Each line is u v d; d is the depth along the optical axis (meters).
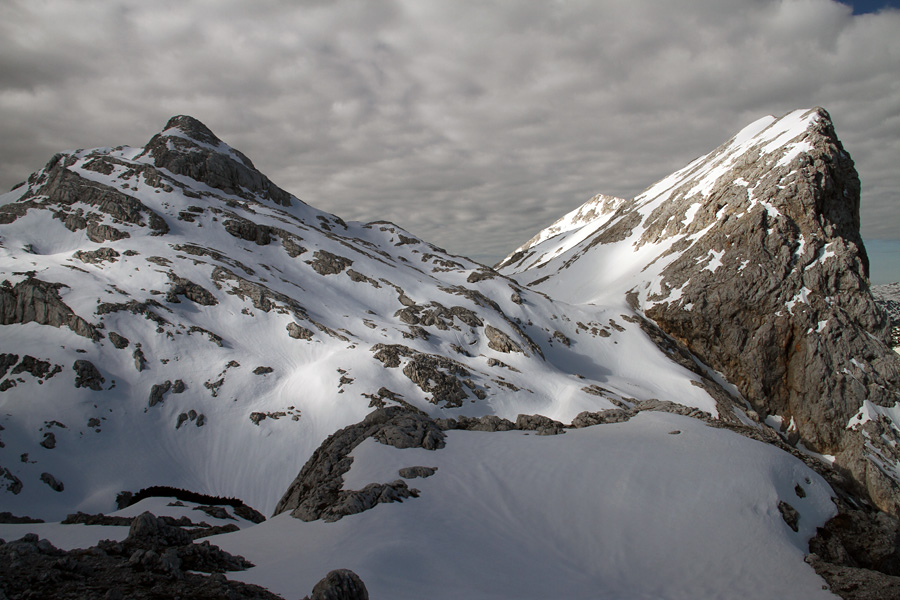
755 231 124.62
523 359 99.56
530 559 22.20
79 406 62.78
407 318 102.94
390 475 29.16
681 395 103.31
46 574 14.38
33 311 73.38
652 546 23.55
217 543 24.12
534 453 31.38
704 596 20.66
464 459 31.17
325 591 14.31
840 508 28.81
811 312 111.94
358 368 76.44
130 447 61.75
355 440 35.66
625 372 111.62
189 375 72.25
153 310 79.06
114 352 71.06
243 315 85.38
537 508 26.20
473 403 77.06
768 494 26.91
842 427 102.19
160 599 13.65
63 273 80.94
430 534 22.66
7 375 64.25
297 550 21.56
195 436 65.69
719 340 121.81
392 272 121.31
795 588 21.33
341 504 25.97
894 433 98.06
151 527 19.42
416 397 74.00
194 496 58.53
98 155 136.12
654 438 33.00
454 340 100.06
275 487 60.16
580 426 38.66
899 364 105.19
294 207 171.75
